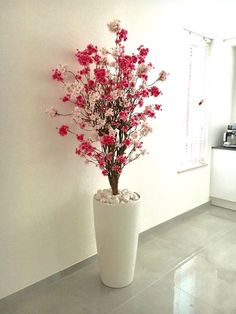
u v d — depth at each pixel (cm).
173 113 307
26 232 196
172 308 189
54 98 198
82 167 223
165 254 261
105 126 185
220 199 391
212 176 393
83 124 191
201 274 229
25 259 198
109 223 193
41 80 190
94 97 172
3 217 184
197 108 359
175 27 289
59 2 192
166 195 315
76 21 203
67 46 200
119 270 204
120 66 179
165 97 292
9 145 180
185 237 297
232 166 369
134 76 185
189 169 345
